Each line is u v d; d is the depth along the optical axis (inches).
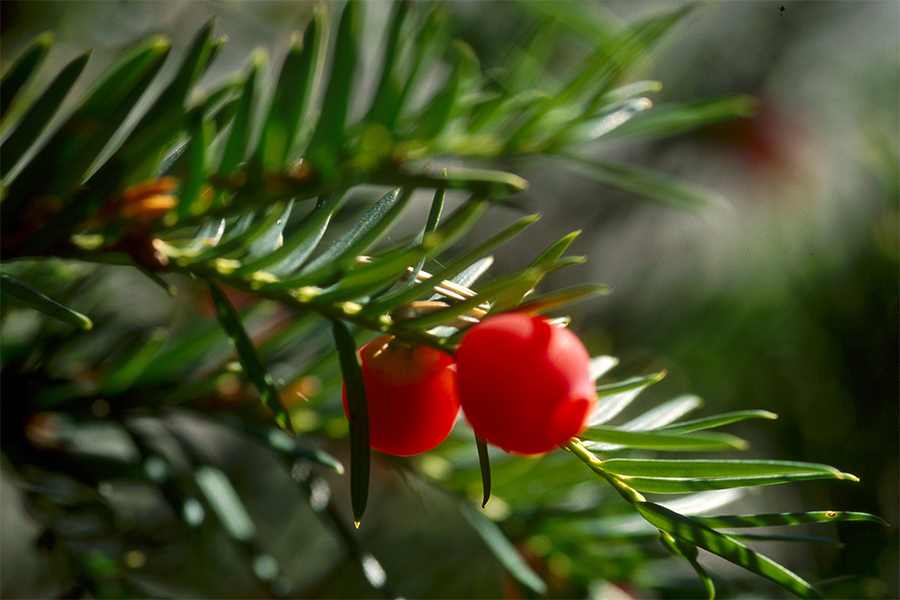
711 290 16.6
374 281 7.7
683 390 15.6
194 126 7.7
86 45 12.5
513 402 7.5
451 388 7.9
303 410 9.3
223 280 7.9
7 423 8.9
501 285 7.6
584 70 9.0
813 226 16.2
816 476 7.6
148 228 7.8
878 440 13.2
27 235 7.8
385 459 9.4
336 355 9.0
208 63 8.0
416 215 15.4
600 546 9.3
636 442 7.7
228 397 9.1
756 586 9.3
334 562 14.2
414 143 7.9
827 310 14.4
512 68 9.6
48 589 11.4
